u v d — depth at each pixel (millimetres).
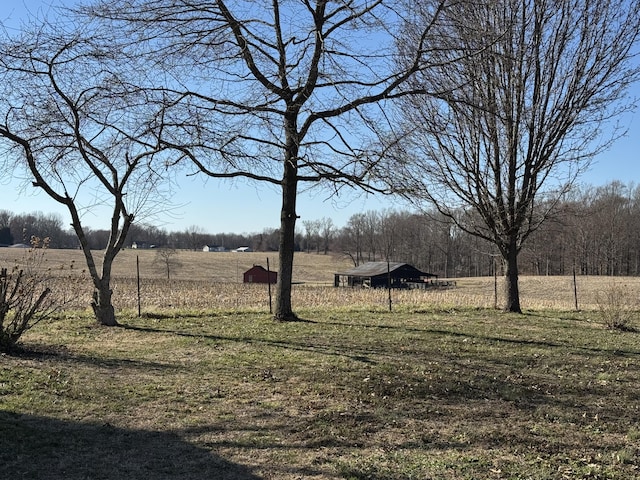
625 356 9984
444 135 14977
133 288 30766
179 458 4668
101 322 11898
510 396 7098
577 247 78188
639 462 4934
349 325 12555
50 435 5035
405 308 16953
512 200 15898
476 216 17391
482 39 12578
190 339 10367
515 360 9312
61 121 10680
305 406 6352
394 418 6062
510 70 14672
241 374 7727
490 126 15344
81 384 6859
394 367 8367
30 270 9766
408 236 93125
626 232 77750
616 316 13555
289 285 13406
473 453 5059
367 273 58125
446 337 11281
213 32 11133
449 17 11414
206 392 6777
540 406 6723
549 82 15109
